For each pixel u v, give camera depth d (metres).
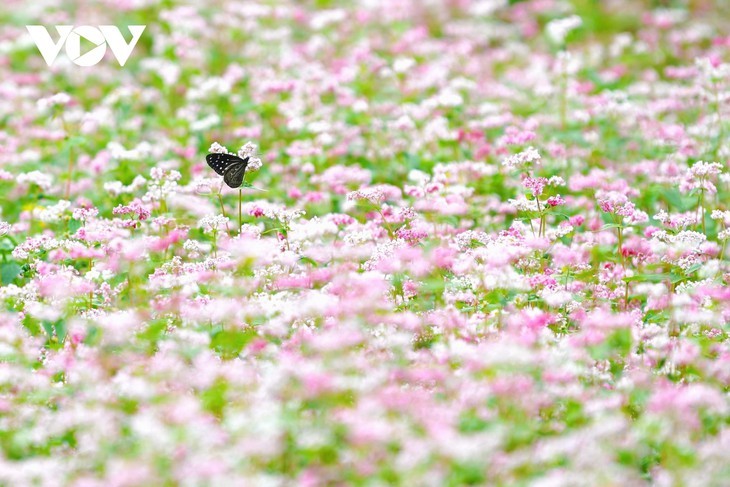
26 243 12.51
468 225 14.22
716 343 10.76
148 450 8.45
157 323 10.66
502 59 25.20
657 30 26.53
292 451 8.79
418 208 13.85
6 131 19.41
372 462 8.53
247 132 17.09
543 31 28.23
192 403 8.88
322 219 13.64
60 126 18.80
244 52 23.08
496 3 26.67
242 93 19.86
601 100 18.08
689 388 9.30
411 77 20.89
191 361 10.65
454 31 26.25
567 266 12.34
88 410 9.32
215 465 8.05
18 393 10.20
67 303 11.30
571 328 11.80
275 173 16.53
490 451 8.42
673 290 12.38
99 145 18.11
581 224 13.89
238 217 14.03
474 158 16.45
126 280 12.07
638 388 9.85
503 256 11.39
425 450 8.30
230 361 10.38
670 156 16.73
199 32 22.70
